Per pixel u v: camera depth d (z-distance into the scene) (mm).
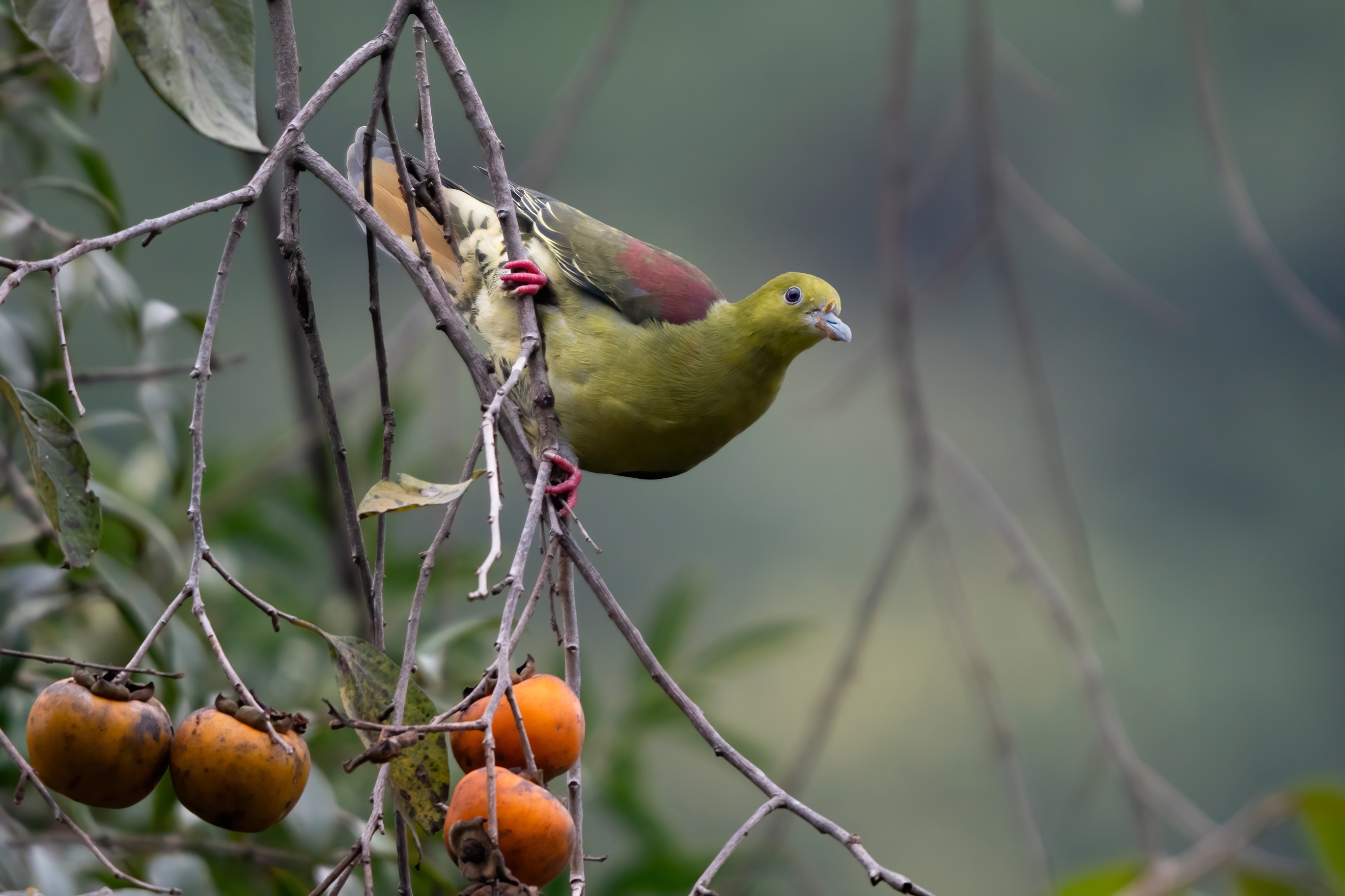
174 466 8758
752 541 28703
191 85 5332
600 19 32781
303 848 7867
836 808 25500
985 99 9430
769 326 9414
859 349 30328
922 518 9102
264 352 23594
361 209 5578
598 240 9359
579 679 5477
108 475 10406
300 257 5586
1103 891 9000
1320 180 33469
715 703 10469
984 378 30703
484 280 8852
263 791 4461
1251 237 8789
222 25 5410
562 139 9586
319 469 10094
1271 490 33156
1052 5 30766
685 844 9906
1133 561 32531
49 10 5480
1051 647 27344
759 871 8953
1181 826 8930
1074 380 33219
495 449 4688
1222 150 8945
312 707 9570
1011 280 9453
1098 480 33375
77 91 9250
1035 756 26516
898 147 9398
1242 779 30578
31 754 4453
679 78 34188
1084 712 24109
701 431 9398
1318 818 8734
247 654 9781
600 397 9086
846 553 28922
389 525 10586
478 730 4555
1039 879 8617
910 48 9375
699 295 9430
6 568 8047
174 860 7320
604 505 28797
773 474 29547
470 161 25594
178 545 9375
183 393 9805
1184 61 31000
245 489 10266
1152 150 31469
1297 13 33156
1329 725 29859
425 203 7312
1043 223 9570
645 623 10812
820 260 33156
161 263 23484
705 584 10711
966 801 26047
